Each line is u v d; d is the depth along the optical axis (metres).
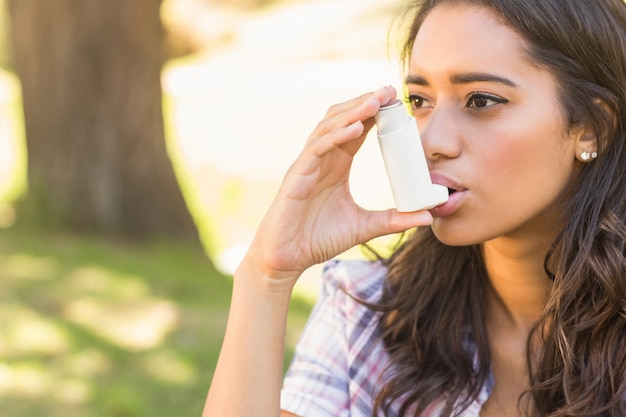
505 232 1.58
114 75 7.38
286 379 1.86
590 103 1.59
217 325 5.45
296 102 12.45
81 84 7.36
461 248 1.79
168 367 4.79
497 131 1.54
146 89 7.47
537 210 1.59
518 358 1.76
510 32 1.55
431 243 1.83
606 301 1.65
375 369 1.81
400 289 1.83
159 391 4.53
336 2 16.17
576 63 1.58
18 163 10.37
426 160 1.55
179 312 5.59
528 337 1.73
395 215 1.62
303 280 7.03
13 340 4.96
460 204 1.55
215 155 11.32
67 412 4.23
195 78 14.35
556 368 1.70
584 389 1.65
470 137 1.55
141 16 7.38
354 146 1.64
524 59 1.55
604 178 1.66
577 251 1.66
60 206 7.39
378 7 15.18
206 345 5.11
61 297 5.67
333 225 1.66
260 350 1.65
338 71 13.30
